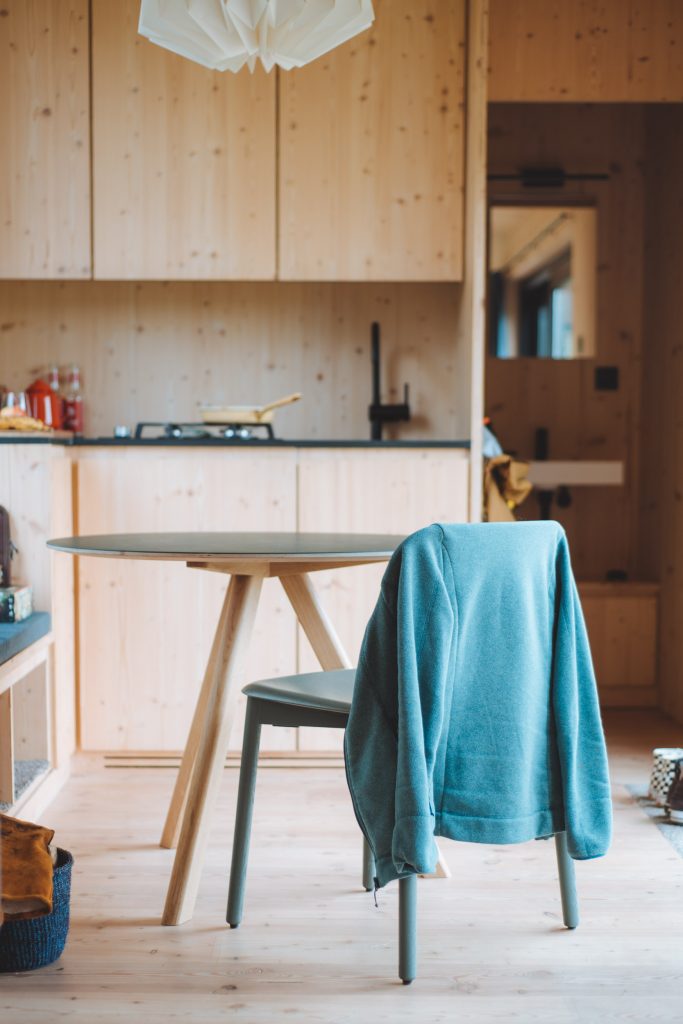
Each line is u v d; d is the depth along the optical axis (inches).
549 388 176.6
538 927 82.3
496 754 70.1
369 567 129.3
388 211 135.0
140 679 128.7
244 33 80.6
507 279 175.3
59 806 113.9
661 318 165.5
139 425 140.3
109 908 86.0
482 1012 68.9
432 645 67.1
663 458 163.8
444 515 130.0
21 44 132.0
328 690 79.4
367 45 133.6
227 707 85.5
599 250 175.5
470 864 96.8
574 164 174.9
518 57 142.4
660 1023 67.6
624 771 127.4
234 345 156.1
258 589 87.7
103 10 132.0
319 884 91.3
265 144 134.1
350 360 157.0
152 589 128.1
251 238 134.8
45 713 116.9
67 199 133.5
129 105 133.1
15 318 154.2
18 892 73.5
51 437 117.4
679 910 85.7
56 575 119.6
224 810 112.1
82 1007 69.4
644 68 142.5
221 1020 67.7
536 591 72.0
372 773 69.0
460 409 144.6
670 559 160.1
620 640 164.2
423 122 134.2
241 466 128.3
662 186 164.9
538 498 174.6
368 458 129.5
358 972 74.6
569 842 73.5
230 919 82.2
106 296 154.6
